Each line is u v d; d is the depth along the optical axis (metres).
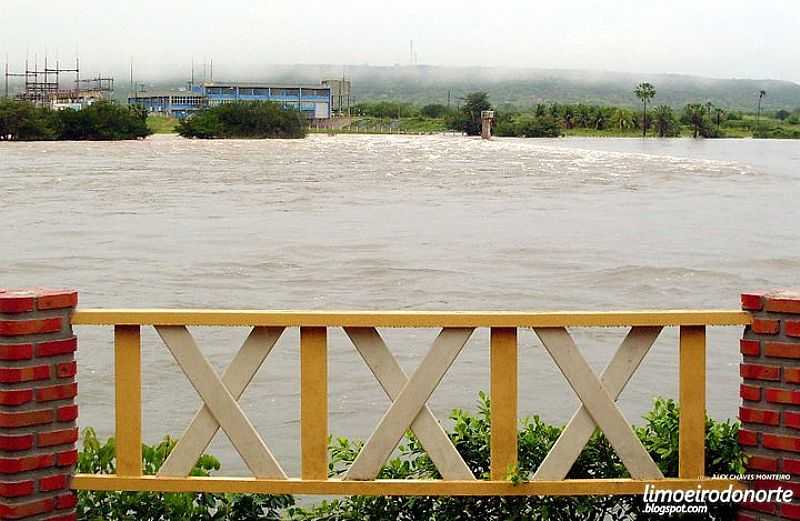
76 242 24.00
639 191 40.56
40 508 5.20
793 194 38.72
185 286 17.73
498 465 5.32
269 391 10.52
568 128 165.12
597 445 5.71
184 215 30.75
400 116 196.75
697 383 5.36
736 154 77.75
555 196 38.28
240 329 13.30
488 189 41.81
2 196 37.94
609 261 20.75
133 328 5.30
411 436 5.98
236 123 123.31
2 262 20.72
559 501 5.63
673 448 5.59
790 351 5.22
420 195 38.84
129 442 5.30
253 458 5.29
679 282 18.16
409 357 12.07
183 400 10.27
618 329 13.28
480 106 160.25
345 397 10.29
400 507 5.76
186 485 5.28
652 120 159.12
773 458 5.29
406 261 20.72
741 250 22.45
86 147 90.69
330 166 60.03
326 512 5.83
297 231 26.36
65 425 5.26
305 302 16.20
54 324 5.20
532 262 20.67
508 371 5.30
